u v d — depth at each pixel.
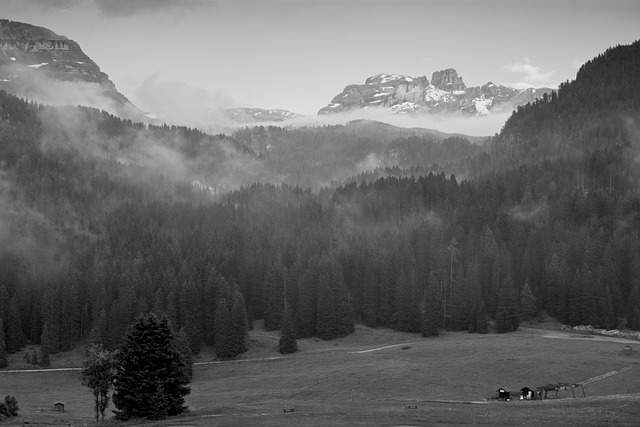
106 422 106.06
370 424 92.38
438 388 133.12
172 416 107.44
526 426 88.44
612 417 91.69
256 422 96.62
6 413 119.88
